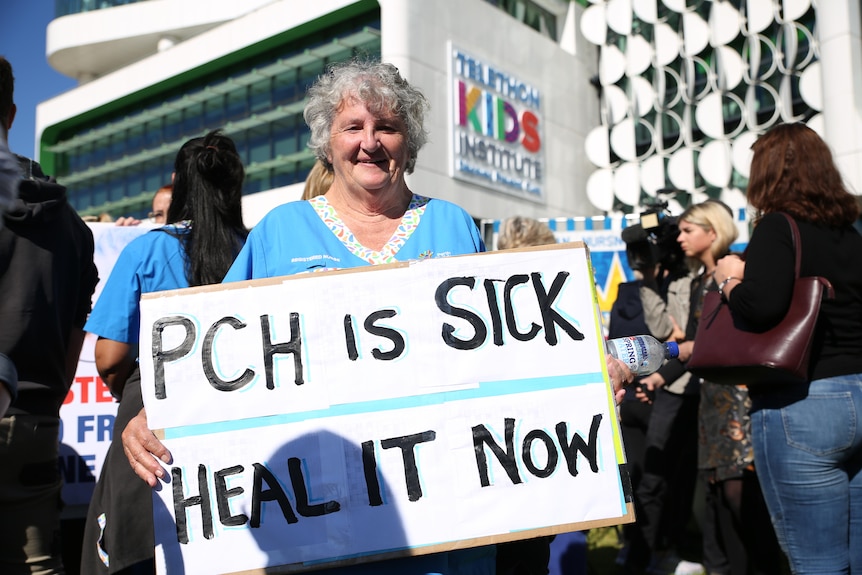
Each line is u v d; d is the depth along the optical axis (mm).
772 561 3303
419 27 17875
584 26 21141
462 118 18578
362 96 1833
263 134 21766
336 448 1704
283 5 20500
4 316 1994
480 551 1839
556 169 21797
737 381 2385
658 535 4078
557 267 1836
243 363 1731
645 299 3965
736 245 6324
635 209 19734
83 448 3248
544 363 1781
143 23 28125
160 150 24625
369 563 1710
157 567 1652
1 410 1471
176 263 2422
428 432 1724
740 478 3342
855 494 2301
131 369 2410
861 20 16141
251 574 1653
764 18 17234
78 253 2262
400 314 1771
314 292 1768
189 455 1691
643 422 4238
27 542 2072
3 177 1280
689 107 18734
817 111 16594
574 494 1730
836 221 2328
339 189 1957
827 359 2260
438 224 1959
